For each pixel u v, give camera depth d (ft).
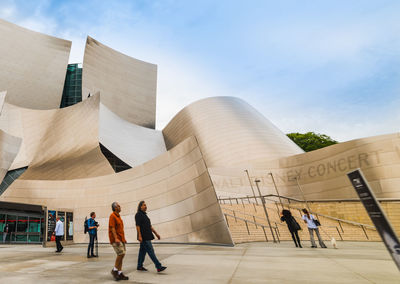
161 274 12.59
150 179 40.47
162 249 25.89
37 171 78.74
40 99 148.66
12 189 55.01
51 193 52.85
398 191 53.57
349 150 62.23
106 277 12.28
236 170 79.10
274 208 54.70
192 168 33.96
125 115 171.63
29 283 11.00
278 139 109.91
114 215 12.98
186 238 32.22
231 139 108.27
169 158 38.17
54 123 95.61
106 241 43.45
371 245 27.53
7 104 96.94
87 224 22.22
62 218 39.99
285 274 11.64
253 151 99.71
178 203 34.78
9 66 144.97
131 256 21.31
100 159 77.71
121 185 44.62
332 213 50.60
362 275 11.21
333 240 24.32
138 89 189.67
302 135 150.92
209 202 30.17
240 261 15.98
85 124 87.35
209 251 22.41
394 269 12.59
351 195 59.62
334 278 10.66
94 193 48.57
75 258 20.79
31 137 91.50
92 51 169.99
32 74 151.12
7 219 48.85
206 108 131.54
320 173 67.56
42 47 162.50
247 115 125.49
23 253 25.71
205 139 115.03
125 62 192.34
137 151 112.57
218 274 12.02
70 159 80.07
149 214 38.01
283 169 75.82
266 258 17.08
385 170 55.98
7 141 78.59
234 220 43.11
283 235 38.09
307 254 19.15
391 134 57.72
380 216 6.46
